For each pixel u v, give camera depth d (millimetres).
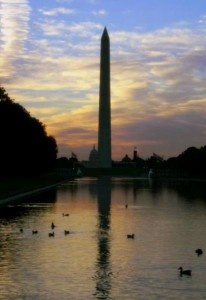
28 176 156000
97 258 33375
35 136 147625
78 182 157250
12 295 24828
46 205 72750
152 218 56562
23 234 43844
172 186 131125
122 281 27438
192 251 35875
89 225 50094
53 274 28875
